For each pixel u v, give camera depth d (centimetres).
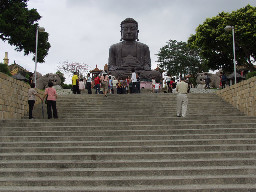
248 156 792
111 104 1634
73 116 1397
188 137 935
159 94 1812
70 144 883
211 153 794
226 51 3209
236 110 1540
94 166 745
